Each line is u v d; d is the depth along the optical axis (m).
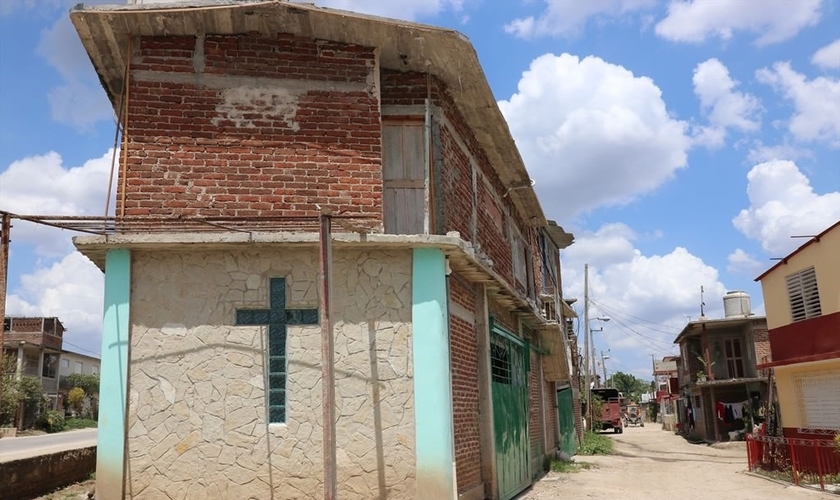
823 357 16.36
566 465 19.30
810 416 18.05
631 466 20.31
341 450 8.51
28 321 53.38
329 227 7.77
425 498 8.45
